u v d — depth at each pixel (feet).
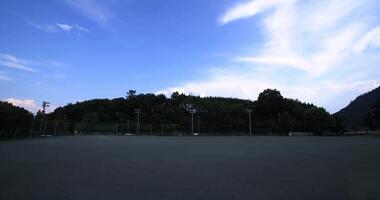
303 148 128.88
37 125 357.00
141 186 45.01
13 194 39.78
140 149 124.36
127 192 41.01
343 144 161.68
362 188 42.93
